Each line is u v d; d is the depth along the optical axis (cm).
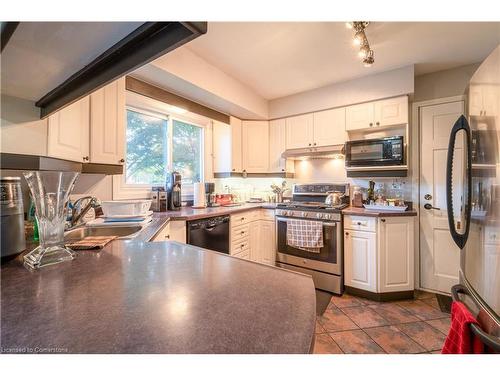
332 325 186
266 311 50
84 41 63
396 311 207
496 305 78
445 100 243
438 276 244
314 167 327
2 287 62
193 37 57
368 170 256
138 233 132
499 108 78
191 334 43
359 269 234
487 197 85
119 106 180
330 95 280
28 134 110
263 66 237
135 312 49
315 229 249
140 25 57
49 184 90
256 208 298
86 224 147
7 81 88
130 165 234
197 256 89
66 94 96
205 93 235
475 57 219
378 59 222
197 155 317
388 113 248
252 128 330
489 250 83
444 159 243
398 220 226
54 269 75
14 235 85
